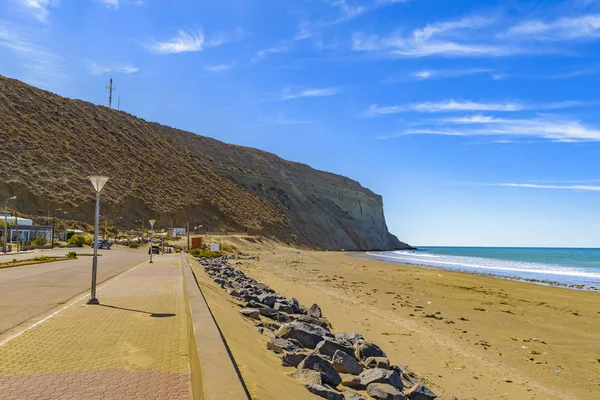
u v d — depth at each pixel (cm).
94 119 9425
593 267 5653
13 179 6291
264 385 432
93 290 1091
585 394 841
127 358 589
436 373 895
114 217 7138
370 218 17512
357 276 3509
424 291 2527
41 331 757
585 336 1395
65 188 6869
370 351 798
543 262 7044
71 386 473
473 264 6225
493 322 1575
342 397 533
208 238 7244
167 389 468
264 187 12838
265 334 827
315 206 14238
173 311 975
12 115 7662
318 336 848
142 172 8781
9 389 461
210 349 415
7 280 1667
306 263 5297
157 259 3412
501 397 787
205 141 13075
